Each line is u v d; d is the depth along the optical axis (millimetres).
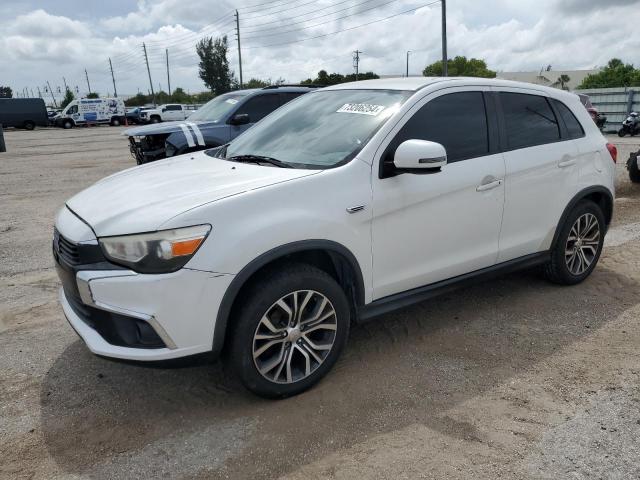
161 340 2639
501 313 4141
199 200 2740
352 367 3381
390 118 3350
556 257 4430
